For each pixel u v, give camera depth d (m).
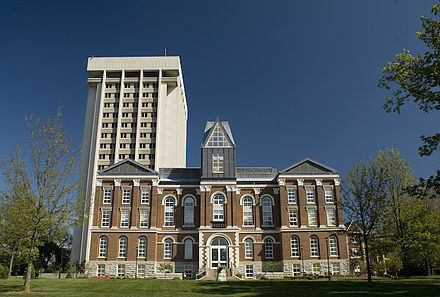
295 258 54.03
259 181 58.97
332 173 57.59
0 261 53.62
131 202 56.53
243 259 54.97
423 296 23.81
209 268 52.34
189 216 57.00
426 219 40.38
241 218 57.03
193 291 29.67
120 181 57.31
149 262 53.38
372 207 38.78
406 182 42.38
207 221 55.06
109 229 54.88
